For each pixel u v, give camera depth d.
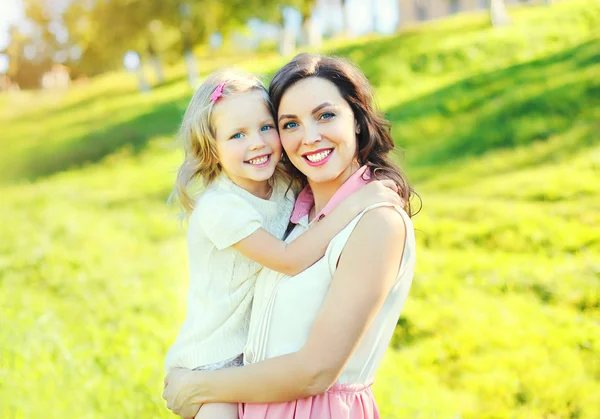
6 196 13.70
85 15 27.64
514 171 9.49
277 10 23.94
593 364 4.71
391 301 2.22
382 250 2.12
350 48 18.80
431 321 5.59
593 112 10.52
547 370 4.69
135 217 10.42
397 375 4.82
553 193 8.21
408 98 13.99
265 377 2.16
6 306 5.97
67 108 25.22
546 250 6.77
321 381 2.12
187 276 7.18
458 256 6.96
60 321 5.76
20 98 30.39
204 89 2.54
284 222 2.61
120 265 7.80
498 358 4.95
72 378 4.45
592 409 4.21
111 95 25.91
